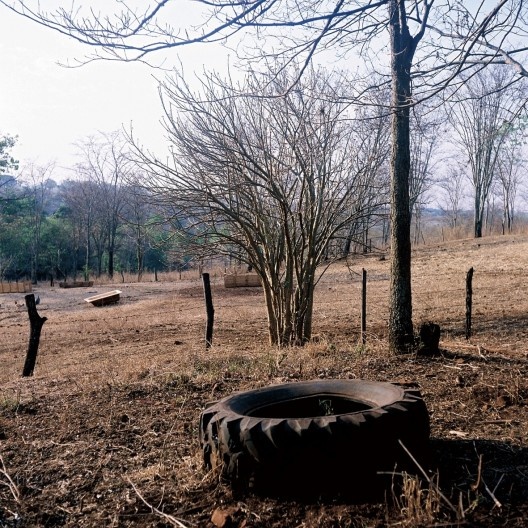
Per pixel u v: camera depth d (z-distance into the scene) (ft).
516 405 18.62
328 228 39.32
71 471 15.10
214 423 13.41
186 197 35.65
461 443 15.16
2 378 34.99
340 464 11.87
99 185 237.45
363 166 39.01
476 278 84.17
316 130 37.14
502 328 39.83
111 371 28.14
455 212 242.78
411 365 25.25
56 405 21.54
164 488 13.44
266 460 12.08
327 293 83.35
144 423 18.60
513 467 13.37
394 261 27.96
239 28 14.33
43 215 264.93
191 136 35.63
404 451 12.44
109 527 11.98
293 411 15.15
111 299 99.09
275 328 39.22
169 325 59.77
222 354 30.78
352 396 15.02
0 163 174.29
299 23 14.94
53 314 88.48
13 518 12.53
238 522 11.44
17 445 17.26
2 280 224.33
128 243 239.91
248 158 33.96
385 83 24.32
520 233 172.14
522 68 15.78
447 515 10.99
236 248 42.65
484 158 178.40
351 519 11.07
